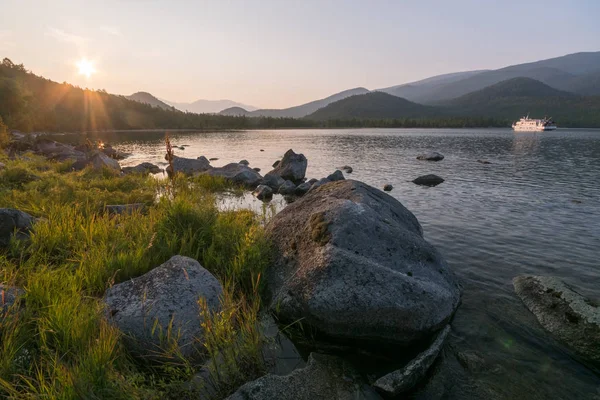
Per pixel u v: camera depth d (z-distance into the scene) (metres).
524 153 47.91
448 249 10.95
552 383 5.28
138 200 14.53
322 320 6.13
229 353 5.08
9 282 5.92
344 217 7.66
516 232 12.77
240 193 20.22
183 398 4.47
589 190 21.28
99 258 6.94
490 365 5.64
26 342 4.72
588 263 9.86
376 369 5.53
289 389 4.68
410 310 5.98
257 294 6.95
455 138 91.00
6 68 152.12
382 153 48.31
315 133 129.75
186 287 6.02
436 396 5.01
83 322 4.98
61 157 33.66
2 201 11.32
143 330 5.18
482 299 7.70
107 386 4.14
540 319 6.85
